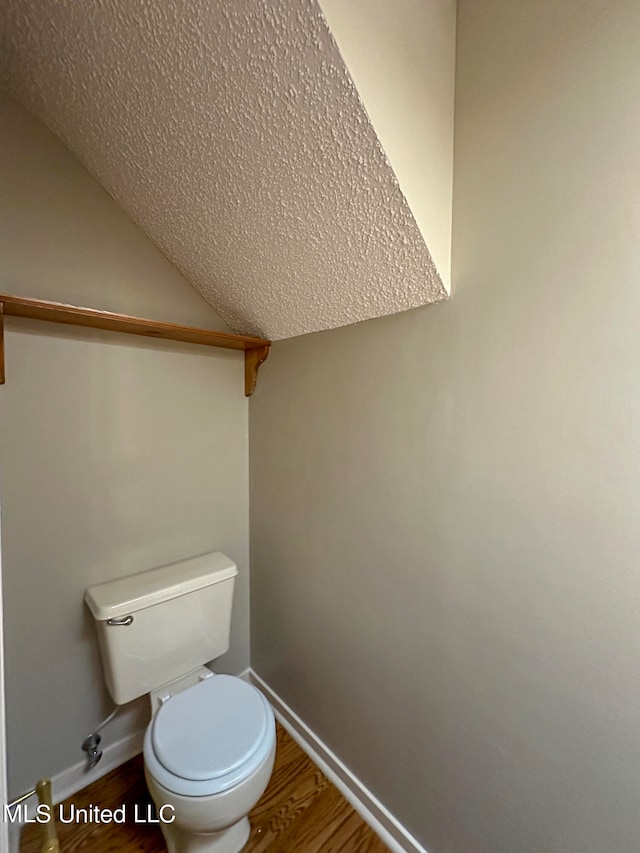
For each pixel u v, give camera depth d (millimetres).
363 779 1323
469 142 943
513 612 905
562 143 784
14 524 1199
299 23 663
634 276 707
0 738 507
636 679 733
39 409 1224
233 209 1076
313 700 1523
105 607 1231
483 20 908
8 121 1142
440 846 1097
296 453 1528
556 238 802
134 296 1401
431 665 1091
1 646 514
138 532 1458
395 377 1150
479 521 961
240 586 1812
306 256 1099
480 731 986
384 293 1087
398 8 806
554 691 845
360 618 1299
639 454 713
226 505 1723
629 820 753
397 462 1153
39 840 1216
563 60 775
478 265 937
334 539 1380
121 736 1460
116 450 1391
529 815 900
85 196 1284
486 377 933
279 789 1393
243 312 1509
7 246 1150
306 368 1461
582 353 775
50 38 880
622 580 741
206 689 1290
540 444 844
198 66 787
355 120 756
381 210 886
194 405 1593
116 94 936
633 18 687
